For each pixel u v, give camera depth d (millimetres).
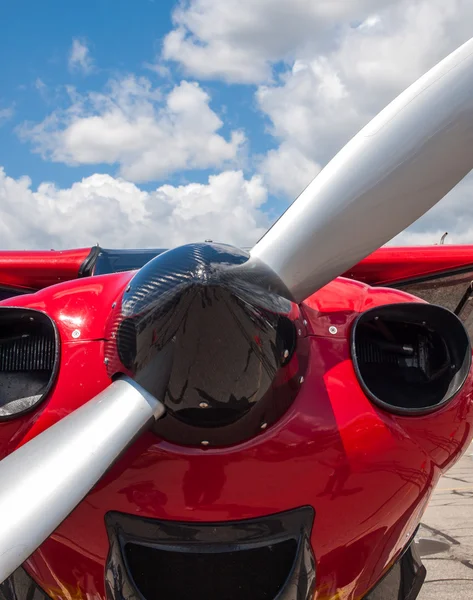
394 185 1876
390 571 2207
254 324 1697
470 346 2100
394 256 3980
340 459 1913
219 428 1782
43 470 1567
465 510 5766
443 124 1850
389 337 2250
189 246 1795
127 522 1878
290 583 1899
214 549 1882
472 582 3648
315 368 2002
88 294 2156
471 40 1867
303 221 1907
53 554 1969
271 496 1874
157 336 1661
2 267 3959
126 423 1665
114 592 1903
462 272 4137
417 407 2068
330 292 2244
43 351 2133
